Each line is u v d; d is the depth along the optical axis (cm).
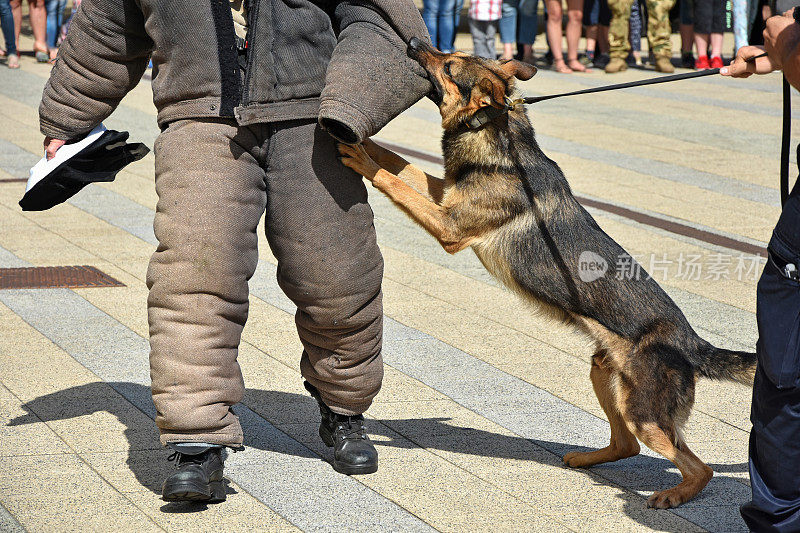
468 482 429
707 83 1614
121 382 534
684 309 675
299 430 485
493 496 415
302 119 404
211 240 388
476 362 581
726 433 491
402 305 682
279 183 407
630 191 969
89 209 915
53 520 378
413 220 484
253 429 484
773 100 1462
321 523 383
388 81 397
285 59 396
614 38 1648
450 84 486
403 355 589
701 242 816
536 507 406
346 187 412
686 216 888
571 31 1664
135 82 430
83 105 421
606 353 446
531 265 469
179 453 393
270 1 392
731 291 714
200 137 392
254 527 379
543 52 1902
